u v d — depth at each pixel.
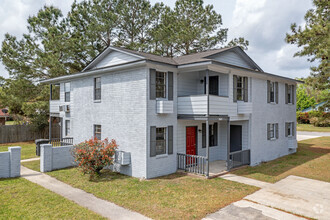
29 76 21.70
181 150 12.08
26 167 12.41
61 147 12.27
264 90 14.70
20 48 21.45
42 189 8.73
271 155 15.08
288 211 6.93
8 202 7.42
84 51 22.19
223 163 13.29
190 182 9.69
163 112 10.45
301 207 7.23
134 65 10.41
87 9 22.61
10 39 21.25
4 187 8.94
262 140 14.27
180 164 11.71
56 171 11.55
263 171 11.74
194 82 13.10
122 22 23.61
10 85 21.44
